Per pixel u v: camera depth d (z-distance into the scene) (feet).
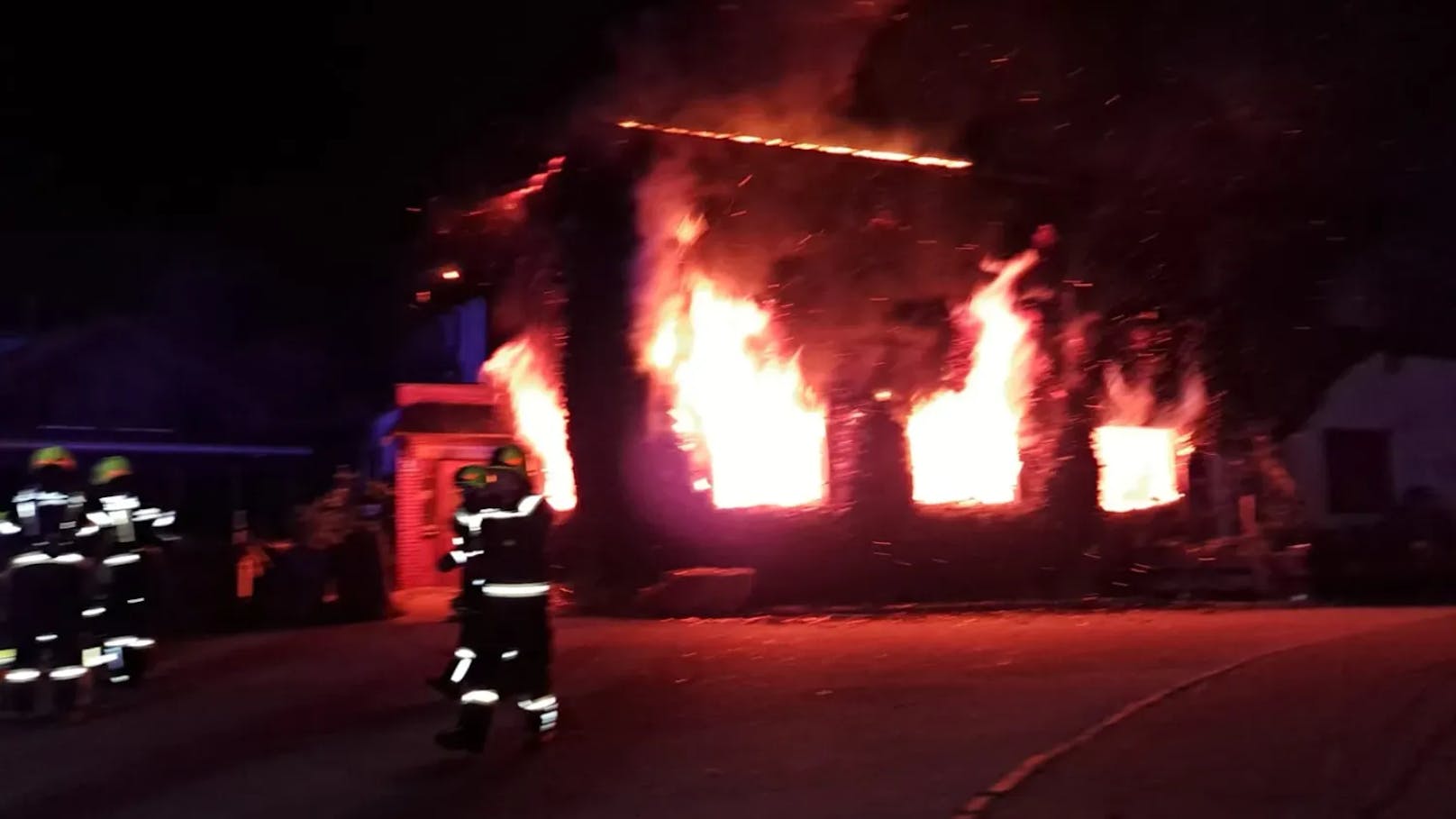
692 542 46.52
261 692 31.42
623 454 46.62
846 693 29.19
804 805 20.24
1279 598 53.11
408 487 56.18
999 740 24.25
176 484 69.41
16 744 26.09
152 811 20.86
